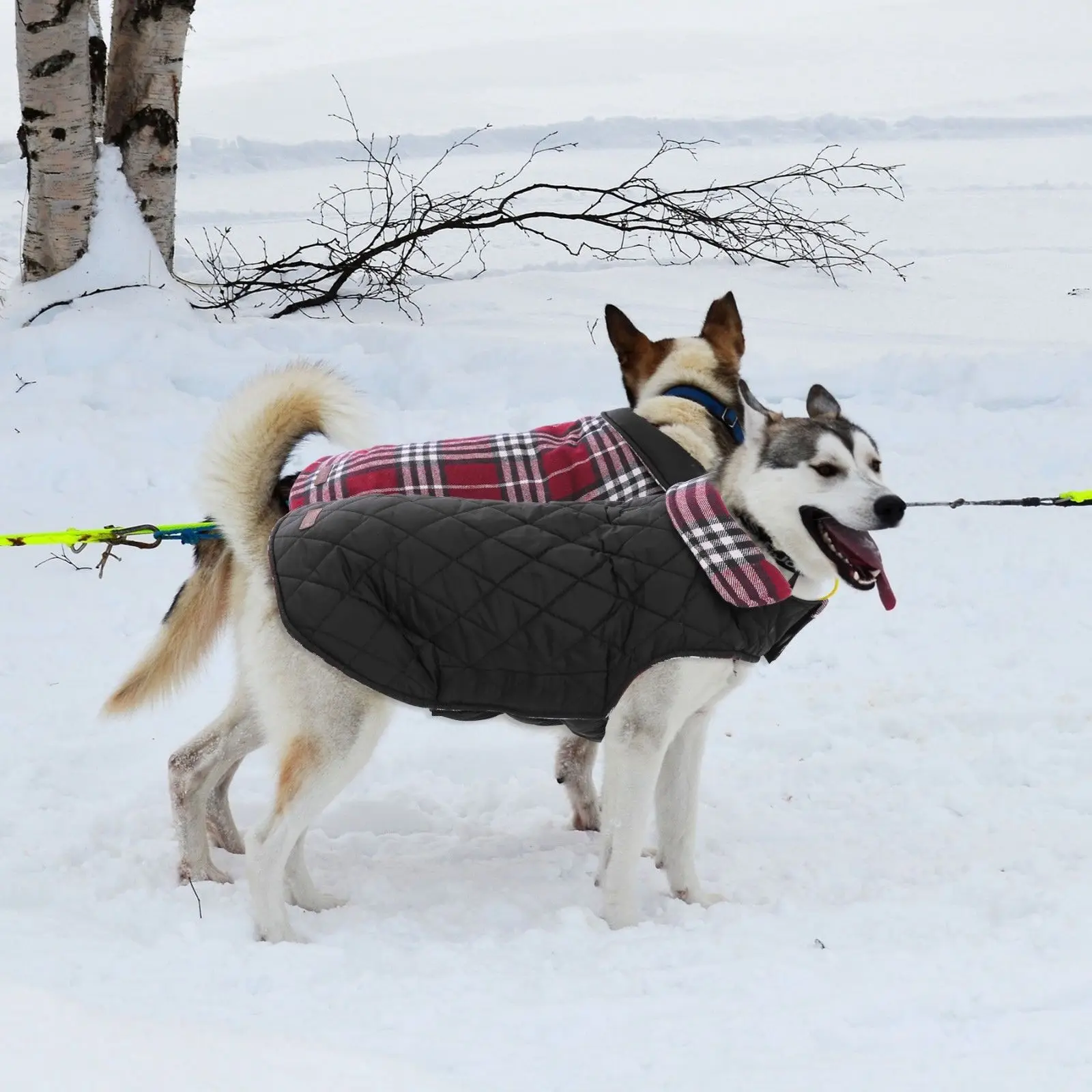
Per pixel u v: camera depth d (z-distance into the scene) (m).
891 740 10.02
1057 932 6.66
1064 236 25.20
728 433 8.98
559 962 6.61
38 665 11.15
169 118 17.89
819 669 11.24
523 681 7.12
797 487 7.01
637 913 7.48
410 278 21.67
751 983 6.14
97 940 6.74
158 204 18.03
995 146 34.22
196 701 10.73
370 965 6.57
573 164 31.06
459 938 7.21
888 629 11.80
